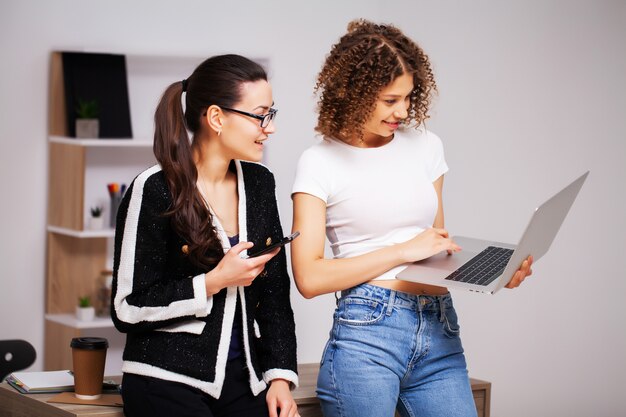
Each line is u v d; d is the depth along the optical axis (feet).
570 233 14.71
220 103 7.04
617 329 14.49
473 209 15.19
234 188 7.50
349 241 7.82
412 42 7.73
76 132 14.03
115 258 7.14
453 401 7.55
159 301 6.90
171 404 6.88
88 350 7.59
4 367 9.62
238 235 7.39
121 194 14.52
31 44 14.30
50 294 14.44
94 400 7.62
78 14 14.49
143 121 15.12
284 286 7.71
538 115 14.82
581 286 14.67
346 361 7.49
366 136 7.89
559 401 14.84
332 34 16.02
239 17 15.43
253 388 7.23
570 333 14.76
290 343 7.59
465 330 15.11
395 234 7.80
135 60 14.98
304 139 15.94
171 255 7.09
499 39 14.96
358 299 7.54
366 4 16.17
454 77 15.25
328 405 7.69
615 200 14.48
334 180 7.73
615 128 14.43
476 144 15.14
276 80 15.69
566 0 14.66
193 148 7.28
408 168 7.88
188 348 6.98
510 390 15.01
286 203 15.84
